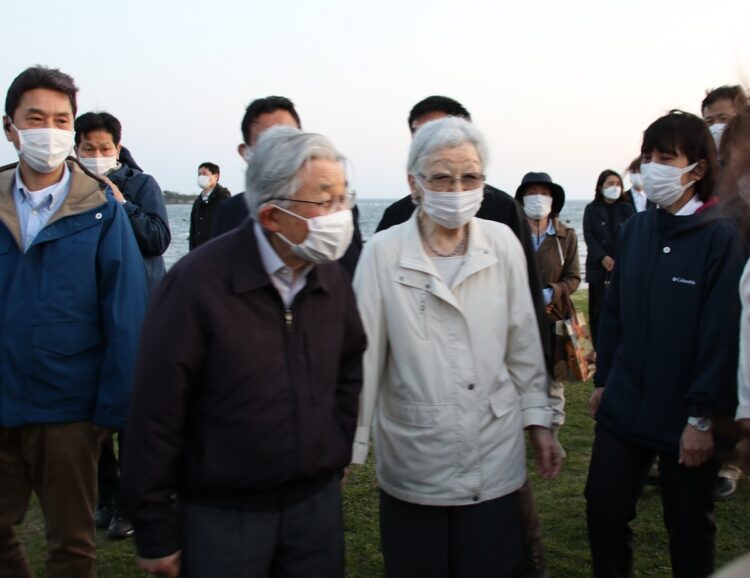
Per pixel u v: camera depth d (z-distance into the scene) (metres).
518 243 2.69
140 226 4.25
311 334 2.18
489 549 2.54
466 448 2.50
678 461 2.79
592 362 5.00
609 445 2.93
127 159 4.80
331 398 2.25
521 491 2.95
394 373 2.57
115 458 4.27
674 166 2.74
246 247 2.12
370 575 3.62
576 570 3.62
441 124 2.52
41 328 2.91
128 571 3.74
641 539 3.92
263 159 2.08
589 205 7.60
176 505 2.20
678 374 2.73
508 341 2.70
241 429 2.06
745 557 0.95
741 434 1.20
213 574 2.10
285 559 2.23
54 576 3.04
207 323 2.03
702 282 2.68
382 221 3.51
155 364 2.02
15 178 3.06
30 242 2.98
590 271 7.49
